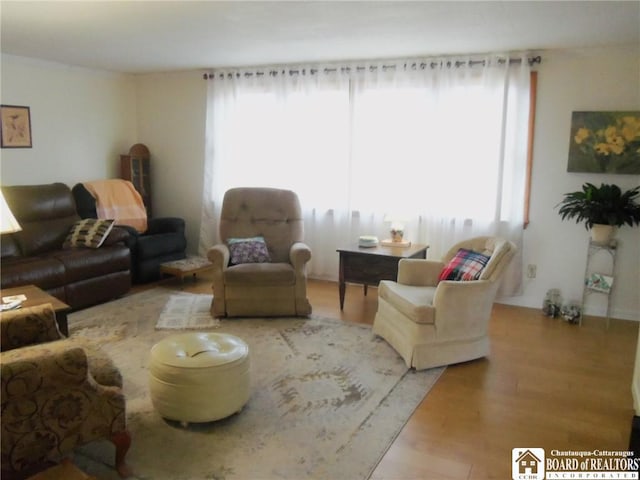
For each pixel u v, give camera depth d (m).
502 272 3.20
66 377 1.78
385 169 4.79
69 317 3.95
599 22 3.21
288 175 5.24
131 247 4.85
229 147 5.48
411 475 2.07
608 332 3.80
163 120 5.96
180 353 2.45
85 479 1.73
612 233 3.84
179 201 6.05
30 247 4.32
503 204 4.37
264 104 5.25
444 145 4.50
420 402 2.69
